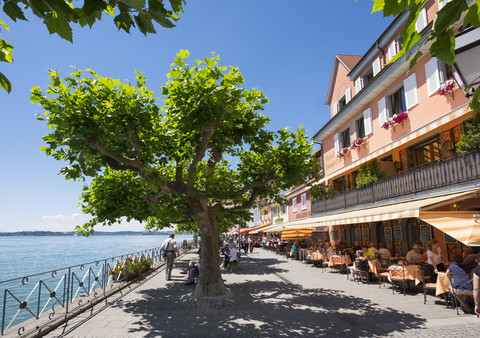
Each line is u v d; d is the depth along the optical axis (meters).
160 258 21.58
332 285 11.88
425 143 13.67
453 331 6.09
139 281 13.42
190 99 6.78
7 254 63.81
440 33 1.73
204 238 9.96
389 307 8.20
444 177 10.88
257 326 6.82
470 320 6.77
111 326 6.90
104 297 9.66
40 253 65.69
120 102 6.94
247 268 18.03
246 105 8.48
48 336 6.24
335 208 20.44
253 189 11.02
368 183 16.14
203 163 10.90
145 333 6.41
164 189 8.50
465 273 7.38
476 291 4.23
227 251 18.58
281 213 40.00
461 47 4.14
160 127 8.35
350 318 7.29
